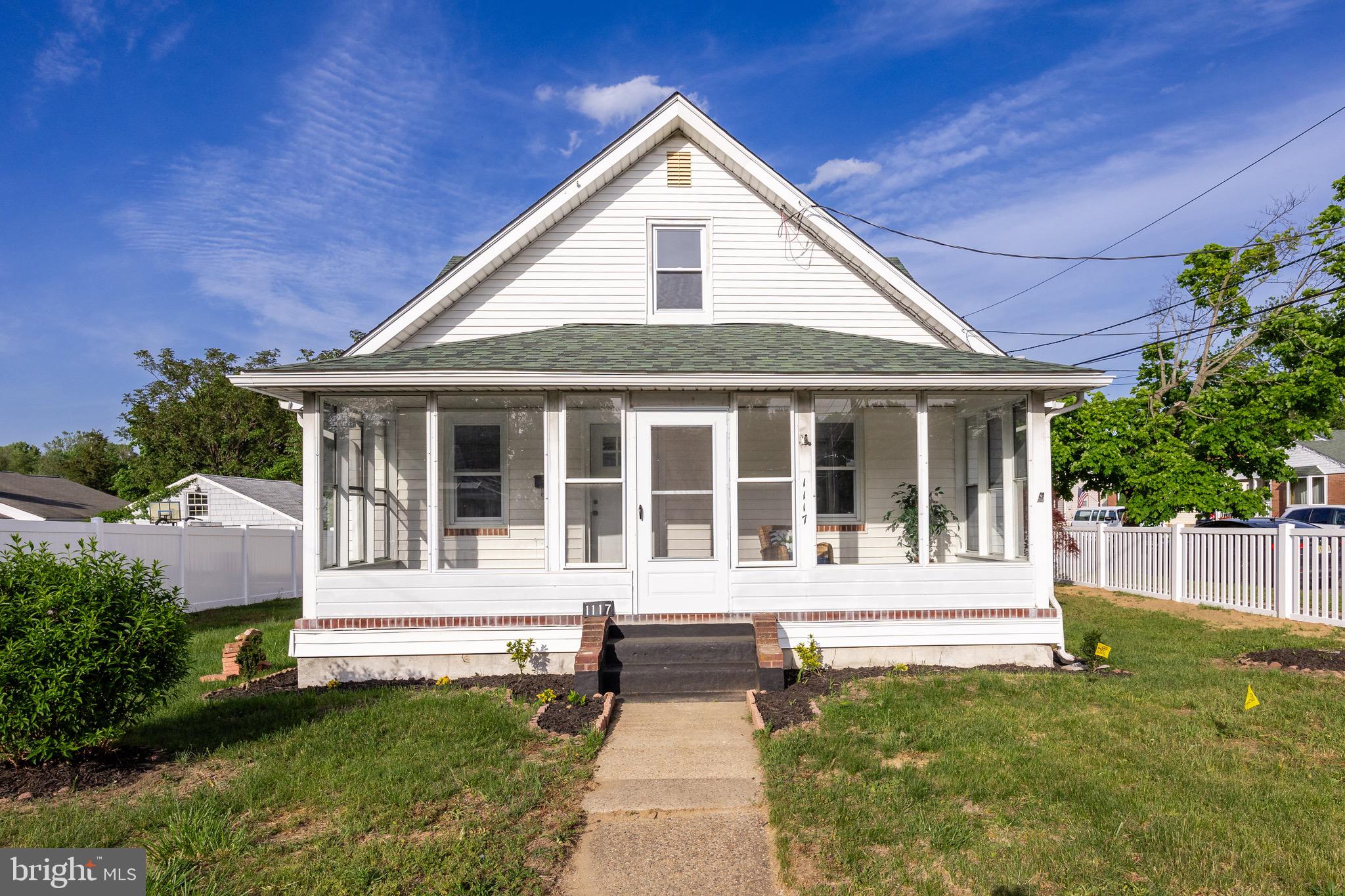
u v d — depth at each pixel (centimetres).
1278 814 501
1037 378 903
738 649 852
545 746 660
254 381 861
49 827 494
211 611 1661
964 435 1079
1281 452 1788
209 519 2936
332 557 938
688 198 1168
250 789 550
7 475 3803
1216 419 1798
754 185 1169
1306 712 707
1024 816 505
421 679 891
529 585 905
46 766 599
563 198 1128
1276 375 1823
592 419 934
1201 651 1003
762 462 940
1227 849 455
